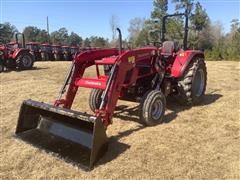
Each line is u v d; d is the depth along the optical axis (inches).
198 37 1509.6
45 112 217.6
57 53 997.8
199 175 170.4
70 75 221.6
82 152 188.7
